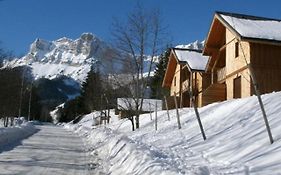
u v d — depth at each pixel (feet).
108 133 81.97
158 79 205.57
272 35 90.79
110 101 165.48
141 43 124.98
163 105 148.87
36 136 96.99
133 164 37.09
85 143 78.89
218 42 112.16
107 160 47.01
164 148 50.08
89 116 279.28
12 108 174.91
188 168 32.27
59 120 399.03
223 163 35.06
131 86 128.16
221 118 61.41
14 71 168.35
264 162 31.35
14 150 58.65
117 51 144.25
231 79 102.22
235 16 101.60
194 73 134.72
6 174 36.63
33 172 38.37
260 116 51.16
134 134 85.05
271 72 92.07
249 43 92.17
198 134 56.54
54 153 56.24
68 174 37.86
